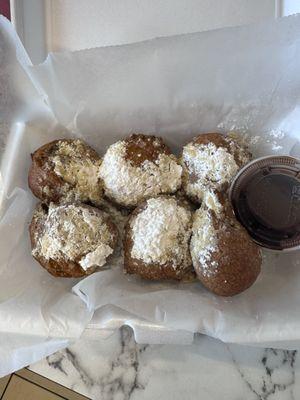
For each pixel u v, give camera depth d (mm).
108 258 214
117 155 217
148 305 198
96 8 232
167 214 204
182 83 225
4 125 229
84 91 226
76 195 220
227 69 220
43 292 211
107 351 216
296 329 194
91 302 195
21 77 220
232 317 196
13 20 230
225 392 210
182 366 213
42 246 205
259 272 202
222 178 215
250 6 229
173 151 242
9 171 225
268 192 214
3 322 198
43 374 217
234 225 200
